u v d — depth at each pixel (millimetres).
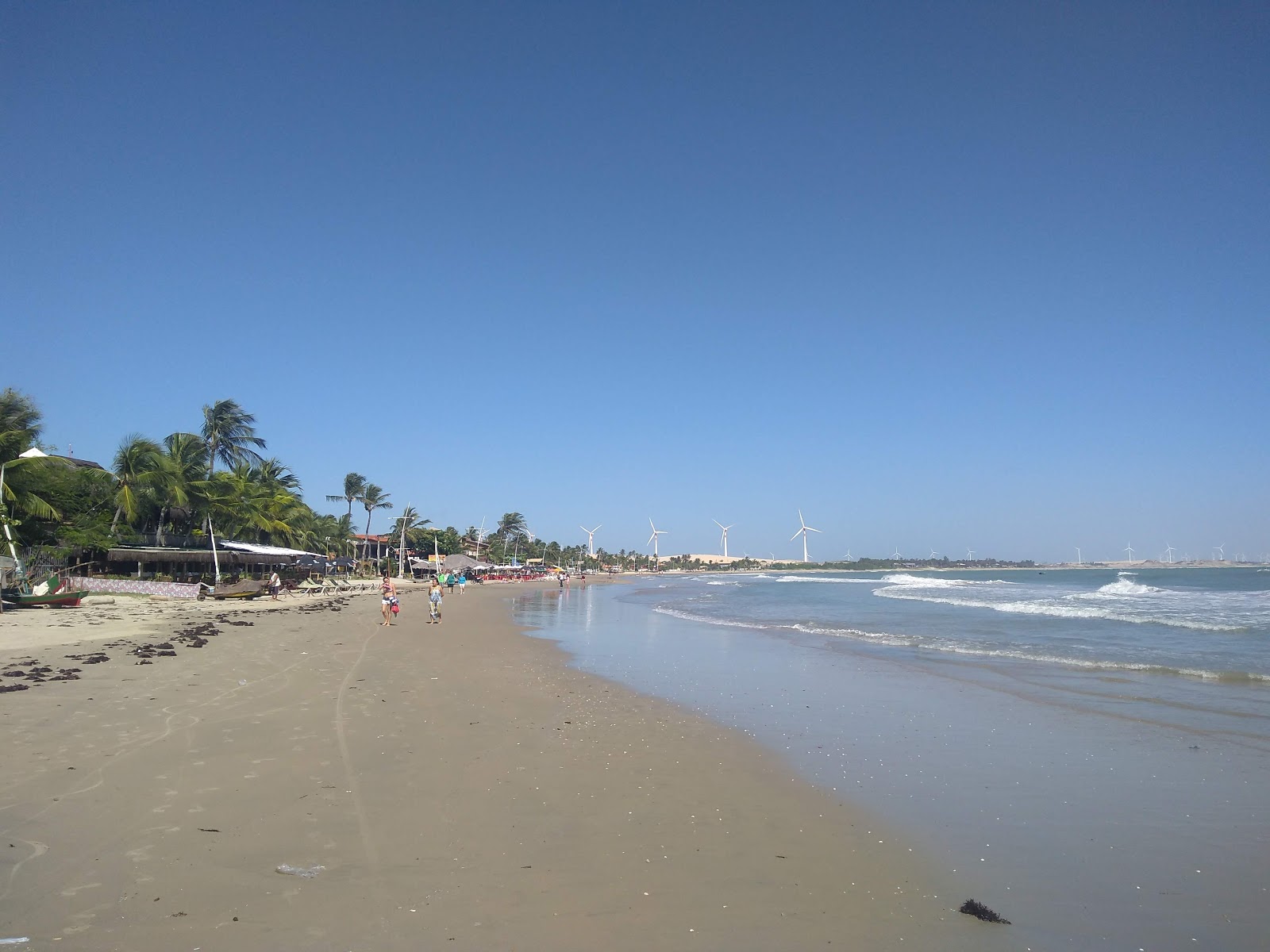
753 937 5180
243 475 68438
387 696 13523
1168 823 7668
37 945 4625
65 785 7711
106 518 48688
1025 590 69062
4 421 43000
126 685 13211
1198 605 41281
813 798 8398
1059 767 9688
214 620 28312
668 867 6363
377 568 107438
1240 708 13234
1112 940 5277
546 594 70188
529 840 6848
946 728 11836
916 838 7238
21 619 25656
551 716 12398
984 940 5234
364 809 7445
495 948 4852
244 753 9188
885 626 29781
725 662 19438
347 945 4805
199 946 4695
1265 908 5809
